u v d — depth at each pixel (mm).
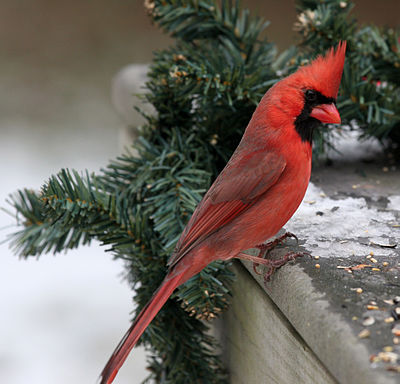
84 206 3332
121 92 5566
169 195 3621
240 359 3535
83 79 11094
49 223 3662
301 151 3160
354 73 4008
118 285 7414
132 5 13383
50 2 13750
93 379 6180
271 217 3143
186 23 4172
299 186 3168
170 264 3084
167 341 3496
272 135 3172
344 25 3975
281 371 2992
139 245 3502
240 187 3135
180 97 3824
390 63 4145
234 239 3139
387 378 2107
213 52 3996
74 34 12648
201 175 3771
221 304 3258
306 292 2691
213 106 3941
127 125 5750
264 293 3174
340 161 4441
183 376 3627
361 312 2492
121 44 12102
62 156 9109
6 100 10703
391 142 4617
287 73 4027
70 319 6949
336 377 2361
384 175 4160
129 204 3793
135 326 2889
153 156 3865
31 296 7250
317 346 2496
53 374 6305
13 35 12812
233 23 4156
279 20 11508
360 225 3395
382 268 2889
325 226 3393
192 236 3121
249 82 3762
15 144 9438
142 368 6477
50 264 7758
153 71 3928
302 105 3133
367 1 11234
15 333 6805
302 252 3027
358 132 4707
